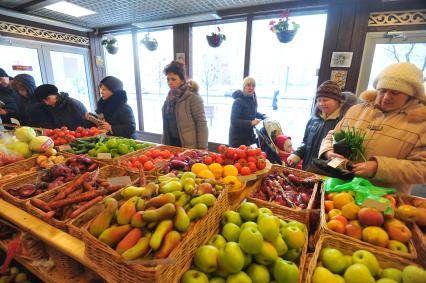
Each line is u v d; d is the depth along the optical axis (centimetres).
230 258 68
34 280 135
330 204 100
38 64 402
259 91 385
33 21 380
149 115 504
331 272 74
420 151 113
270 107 391
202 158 144
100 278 98
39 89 247
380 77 121
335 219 90
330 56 282
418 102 119
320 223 95
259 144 268
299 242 77
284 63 356
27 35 378
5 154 149
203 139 214
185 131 211
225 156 141
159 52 445
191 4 307
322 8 284
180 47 393
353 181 106
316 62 312
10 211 105
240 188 118
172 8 324
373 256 76
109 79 232
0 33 348
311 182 127
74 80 459
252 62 360
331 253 77
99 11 341
